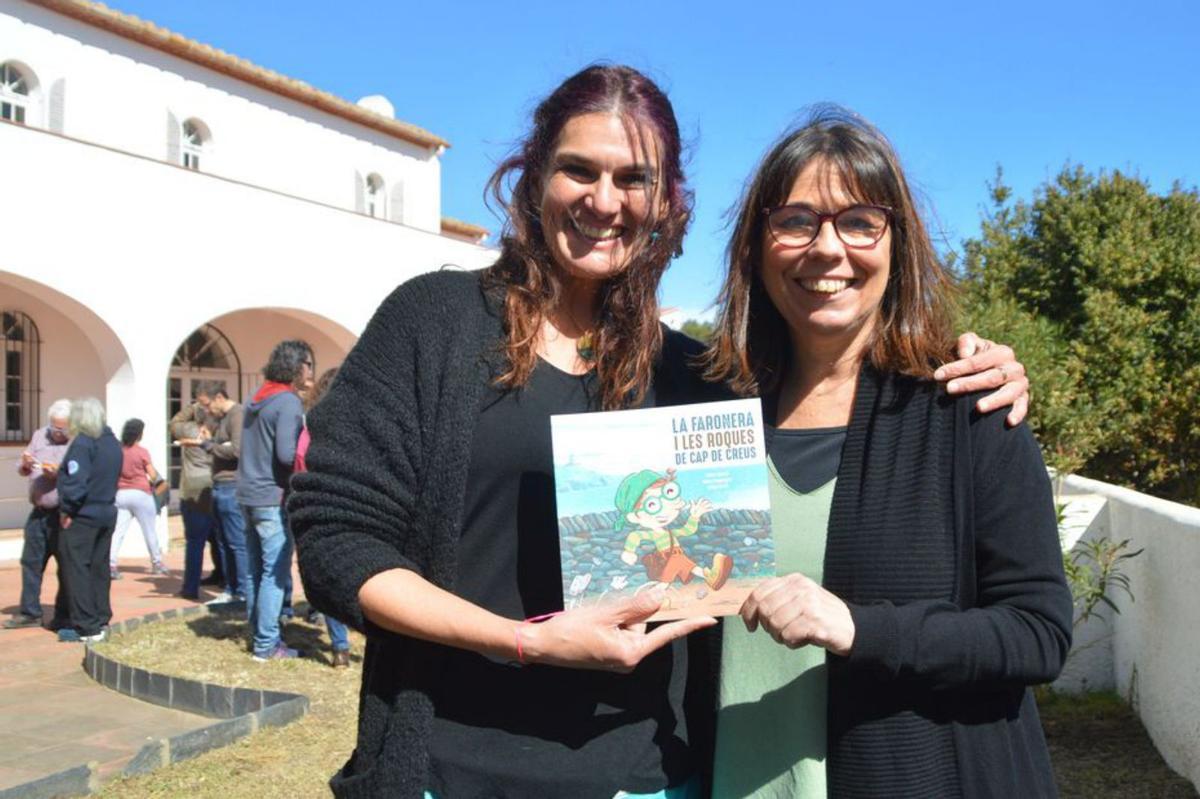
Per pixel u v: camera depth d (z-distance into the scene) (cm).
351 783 164
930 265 182
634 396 180
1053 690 503
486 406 169
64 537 694
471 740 162
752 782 177
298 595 875
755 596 159
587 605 160
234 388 1616
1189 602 384
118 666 577
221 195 1321
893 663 150
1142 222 960
